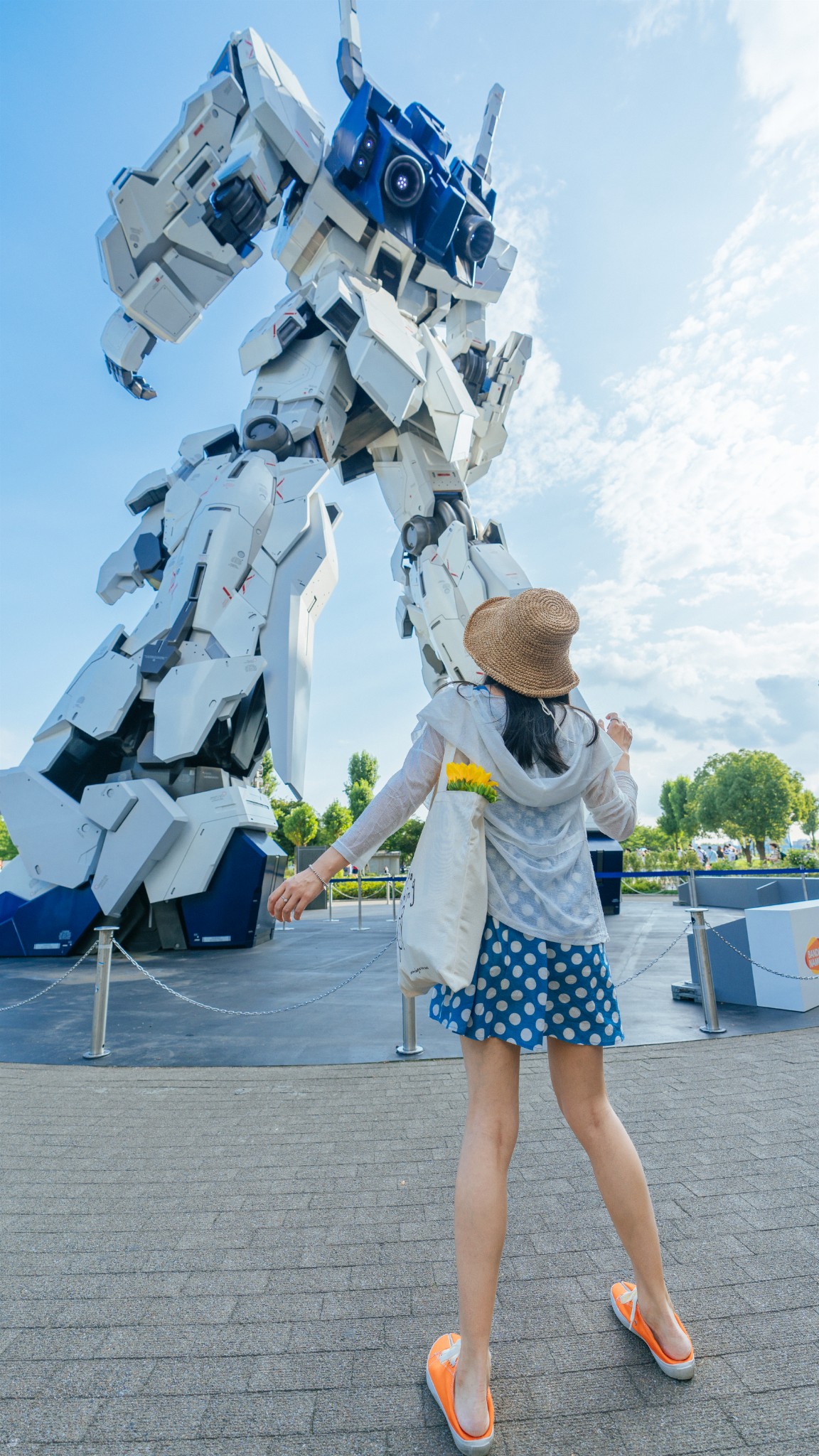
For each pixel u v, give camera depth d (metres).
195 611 9.24
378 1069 3.85
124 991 6.46
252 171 8.81
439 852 1.38
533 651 1.49
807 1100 3.07
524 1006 1.33
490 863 1.42
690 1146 2.57
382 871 27.33
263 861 9.24
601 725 1.79
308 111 9.45
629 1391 1.33
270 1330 1.59
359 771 42.72
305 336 10.30
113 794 8.85
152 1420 1.31
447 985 1.29
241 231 9.51
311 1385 1.40
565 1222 2.06
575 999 1.41
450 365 9.84
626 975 6.62
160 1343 1.55
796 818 43.12
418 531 10.85
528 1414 1.27
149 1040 4.62
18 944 9.02
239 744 10.04
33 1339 1.58
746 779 41.78
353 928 12.55
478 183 10.82
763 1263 1.78
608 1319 1.58
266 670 9.04
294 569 9.39
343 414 10.68
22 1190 2.40
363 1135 2.87
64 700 9.77
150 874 9.09
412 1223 2.12
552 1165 2.47
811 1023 4.52
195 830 9.07
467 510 11.14
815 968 5.05
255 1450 1.22
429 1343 1.54
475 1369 1.21
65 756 9.71
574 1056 1.43
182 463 11.30
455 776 1.41
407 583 12.31
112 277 9.77
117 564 11.21
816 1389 1.32
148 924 9.38
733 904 12.42
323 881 1.43
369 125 9.02
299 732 8.95
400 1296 1.73
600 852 13.01
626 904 17.66
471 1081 1.36
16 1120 3.13
